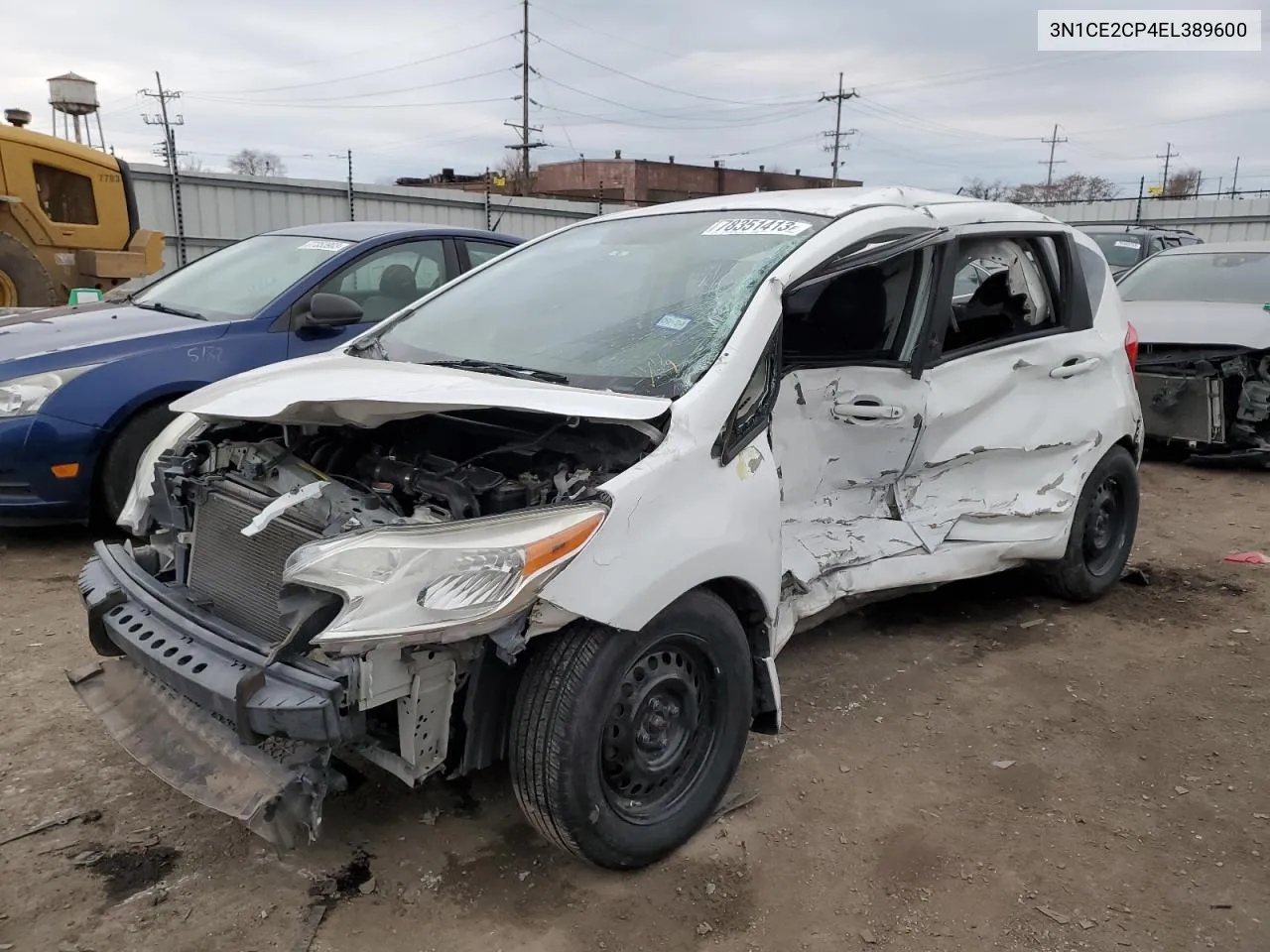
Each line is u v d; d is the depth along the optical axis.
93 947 2.40
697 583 2.63
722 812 3.02
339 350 3.69
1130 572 5.25
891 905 2.64
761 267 3.18
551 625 2.37
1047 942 2.51
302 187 18.25
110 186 9.90
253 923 2.50
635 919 2.56
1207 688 3.97
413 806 3.03
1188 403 7.61
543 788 2.47
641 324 3.18
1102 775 3.30
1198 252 8.76
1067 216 29.05
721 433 2.78
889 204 3.73
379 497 2.77
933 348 3.76
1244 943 2.51
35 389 4.81
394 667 2.34
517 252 4.15
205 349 5.25
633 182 43.25
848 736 3.53
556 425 2.85
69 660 3.88
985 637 4.46
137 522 3.27
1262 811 3.10
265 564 2.71
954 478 4.11
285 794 2.39
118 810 2.95
